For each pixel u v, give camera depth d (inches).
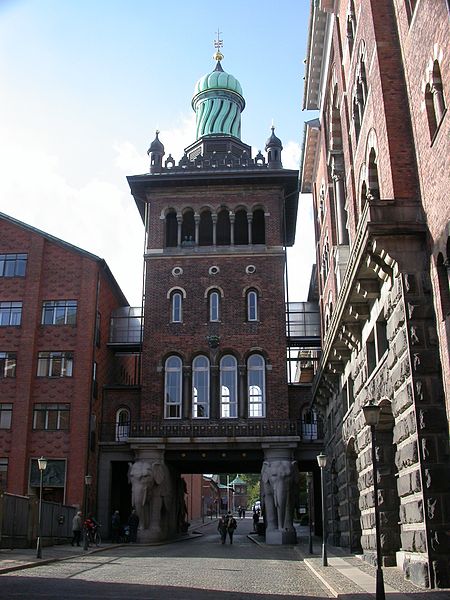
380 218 688.4
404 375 674.2
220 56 2517.2
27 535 1336.1
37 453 1797.5
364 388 922.7
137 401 1921.8
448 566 607.5
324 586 714.2
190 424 1804.9
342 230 1220.5
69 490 1754.4
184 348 1867.6
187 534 2247.8
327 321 1475.1
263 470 1681.8
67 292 1925.4
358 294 839.7
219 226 2038.6
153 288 1921.8
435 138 640.4
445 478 620.1
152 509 1696.6
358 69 932.0
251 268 1927.9
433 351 648.4
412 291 667.4
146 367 1852.9
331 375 1258.0
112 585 716.7
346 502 1179.9
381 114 756.0
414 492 653.3
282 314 1887.3
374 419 594.9
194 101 2466.8
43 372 1863.9
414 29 701.9
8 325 1902.1
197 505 4168.3
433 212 652.1
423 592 583.2
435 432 629.9
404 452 685.9
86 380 1840.6
